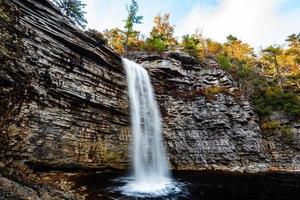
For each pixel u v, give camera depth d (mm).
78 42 22203
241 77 46000
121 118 25688
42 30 19625
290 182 22094
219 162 31750
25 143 16469
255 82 46219
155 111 31516
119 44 48844
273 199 16109
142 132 28219
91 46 23609
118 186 18469
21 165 15625
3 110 15422
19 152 16016
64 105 19953
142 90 30234
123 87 26750
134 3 45844
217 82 38656
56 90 19422
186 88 35719
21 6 18672
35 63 18266
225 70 44594
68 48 21391
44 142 17797
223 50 63156
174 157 31000
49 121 18453
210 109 34219
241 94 38750
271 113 39469
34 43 18641
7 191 9570
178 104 33688
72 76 21078
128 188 18203
